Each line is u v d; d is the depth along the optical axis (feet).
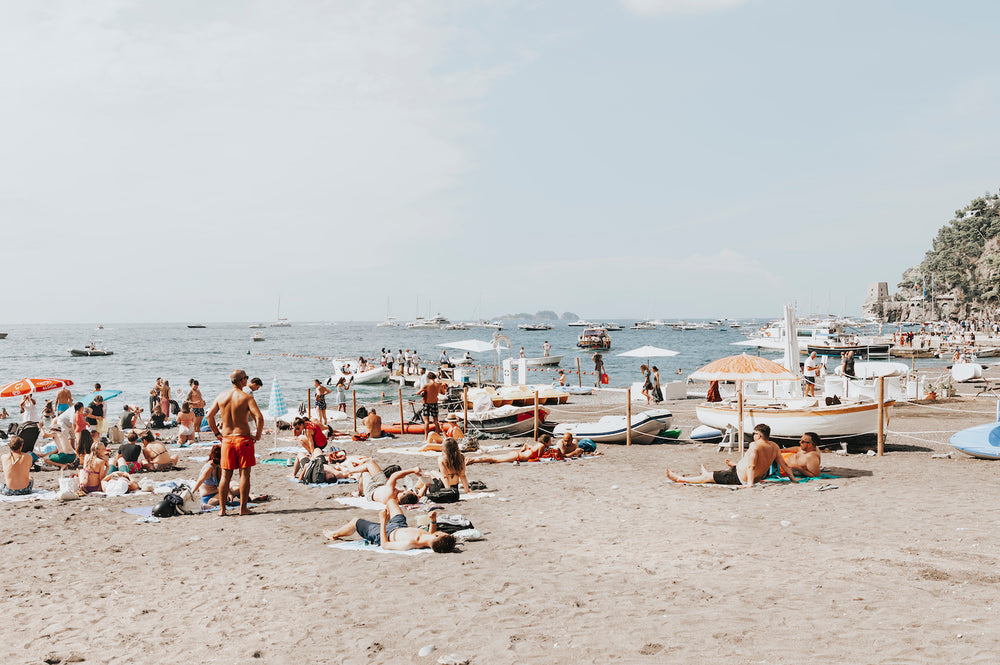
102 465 42.55
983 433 46.80
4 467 40.75
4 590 22.75
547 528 29.96
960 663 13.93
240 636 17.87
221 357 278.67
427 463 53.01
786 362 73.87
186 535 30.12
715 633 16.46
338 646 16.92
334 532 28.63
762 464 38.60
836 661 14.42
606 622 17.67
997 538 25.16
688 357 255.09
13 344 451.94
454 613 18.98
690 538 26.96
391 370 157.99
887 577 20.48
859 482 38.14
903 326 614.34
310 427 54.75
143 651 17.06
